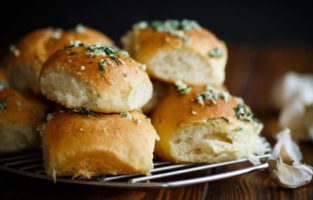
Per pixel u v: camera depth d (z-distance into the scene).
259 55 0.64
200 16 0.81
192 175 0.25
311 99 0.37
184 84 0.28
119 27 0.79
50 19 0.76
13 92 0.28
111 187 0.22
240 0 0.80
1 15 0.74
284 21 0.79
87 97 0.23
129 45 0.31
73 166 0.22
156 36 0.29
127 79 0.23
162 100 0.28
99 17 0.78
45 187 0.24
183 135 0.26
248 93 0.48
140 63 0.28
